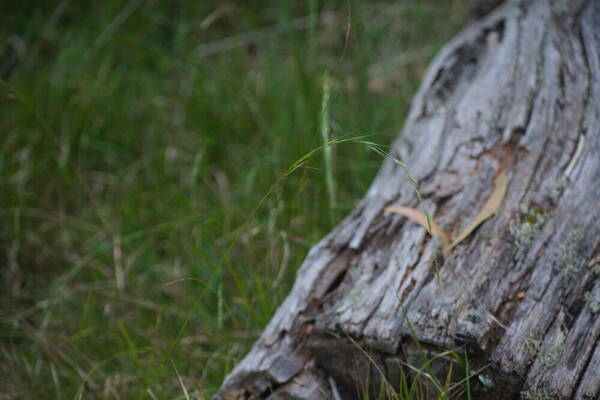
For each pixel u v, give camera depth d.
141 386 3.67
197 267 4.23
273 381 3.06
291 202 4.23
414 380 2.67
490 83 3.85
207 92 5.45
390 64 5.80
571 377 2.59
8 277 4.51
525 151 3.40
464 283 2.86
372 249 3.21
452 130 3.68
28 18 6.34
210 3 6.55
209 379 3.64
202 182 5.00
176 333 4.02
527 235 3.02
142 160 5.15
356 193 4.62
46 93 5.52
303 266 3.26
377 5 6.43
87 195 5.04
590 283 2.87
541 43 3.99
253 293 4.07
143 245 4.43
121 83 5.73
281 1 5.93
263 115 5.28
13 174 4.97
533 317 2.74
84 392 3.75
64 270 4.62
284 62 5.87
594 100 3.57
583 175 3.21
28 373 3.87
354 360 2.94
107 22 6.04
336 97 5.12
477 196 3.27
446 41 6.05
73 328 4.17
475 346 2.61
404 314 2.65
